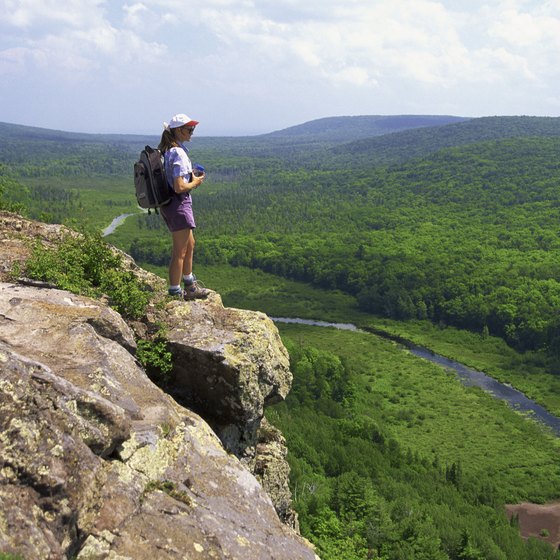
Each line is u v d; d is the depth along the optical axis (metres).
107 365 6.32
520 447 107.88
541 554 69.88
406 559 56.47
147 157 8.20
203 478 5.94
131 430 5.63
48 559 4.08
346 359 140.88
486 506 85.50
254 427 8.45
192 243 9.12
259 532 5.68
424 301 194.38
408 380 139.00
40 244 8.68
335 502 63.53
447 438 111.81
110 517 4.80
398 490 81.00
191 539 5.04
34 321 6.55
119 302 8.18
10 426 4.47
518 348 163.88
